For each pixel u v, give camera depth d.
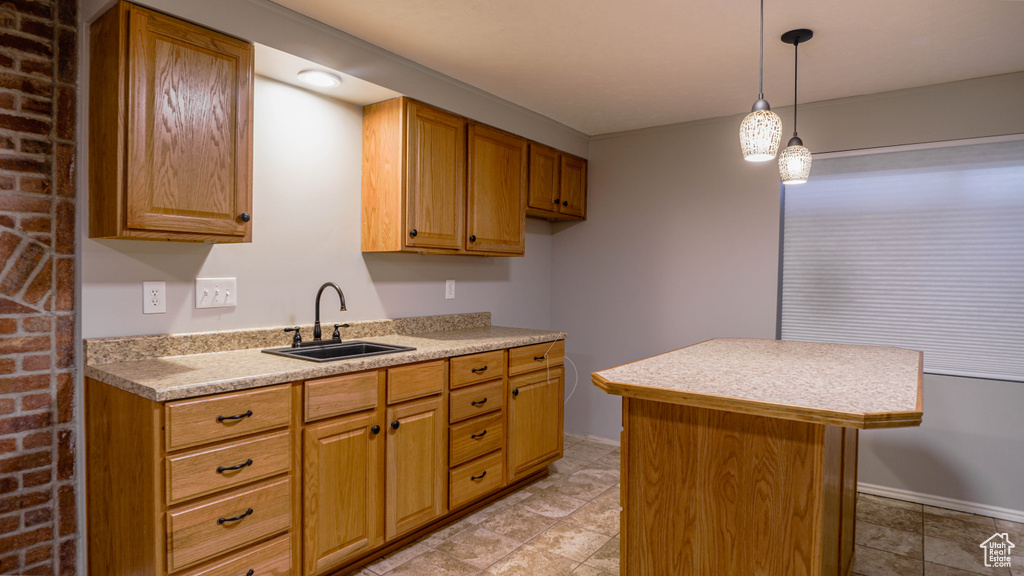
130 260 2.02
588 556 2.35
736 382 1.62
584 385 4.16
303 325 2.57
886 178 3.12
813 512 1.43
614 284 4.02
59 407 1.92
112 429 1.79
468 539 2.49
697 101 3.25
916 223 3.05
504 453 2.91
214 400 1.70
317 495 2.01
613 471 3.40
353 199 2.79
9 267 1.81
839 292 3.27
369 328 2.85
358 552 2.17
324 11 2.15
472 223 3.06
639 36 2.36
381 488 2.27
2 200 1.80
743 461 1.52
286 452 1.91
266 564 1.87
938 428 2.98
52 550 1.93
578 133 3.98
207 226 1.95
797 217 3.39
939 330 3.00
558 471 3.40
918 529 2.69
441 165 2.86
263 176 2.41
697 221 3.67
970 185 2.91
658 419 1.65
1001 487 2.84
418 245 2.73
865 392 1.49
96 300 1.94
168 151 1.84
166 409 1.59
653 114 3.53
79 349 1.93
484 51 2.53
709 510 1.57
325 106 2.65
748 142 1.91
